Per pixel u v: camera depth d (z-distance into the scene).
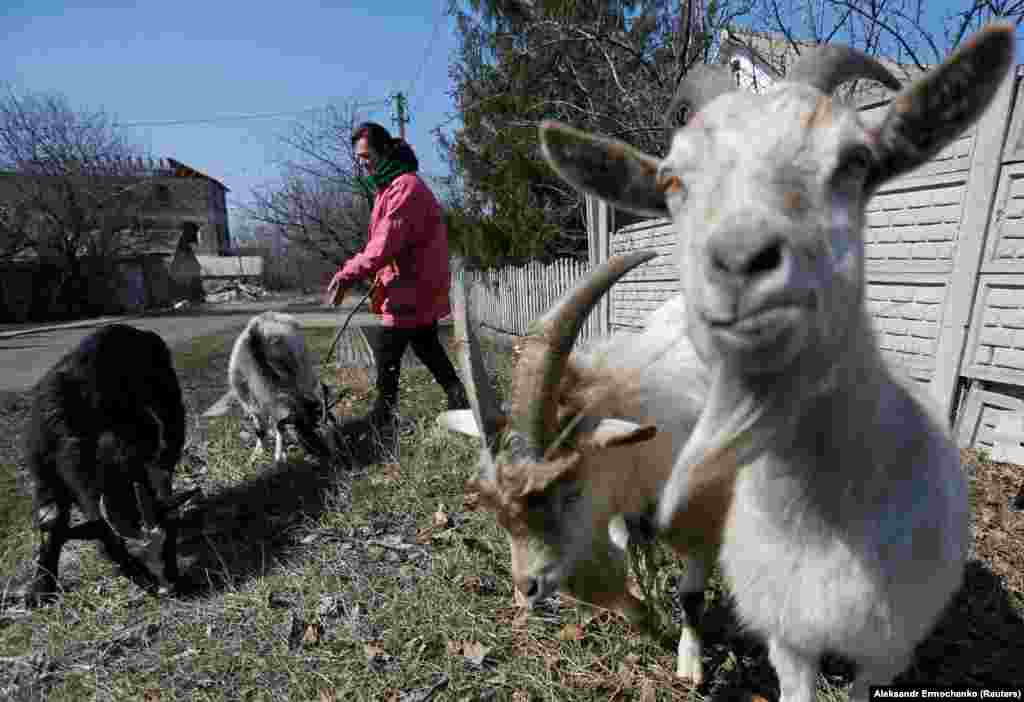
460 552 3.21
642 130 8.47
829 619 1.51
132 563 3.22
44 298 28.02
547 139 1.51
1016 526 3.19
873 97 5.37
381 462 4.61
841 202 1.09
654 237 7.34
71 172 27.81
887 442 1.43
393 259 4.58
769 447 1.28
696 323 1.12
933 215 4.39
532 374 1.91
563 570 2.00
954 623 2.54
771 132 1.10
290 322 5.43
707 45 7.94
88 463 3.20
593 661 2.46
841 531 1.45
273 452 5.24
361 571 3.21
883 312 4.90
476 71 13.73
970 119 1.17
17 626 3.12
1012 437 4.02
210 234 53.38
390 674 2.50
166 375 4.25
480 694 2.37
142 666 2.75
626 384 2.18
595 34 9.41
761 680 2.35
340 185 17.19
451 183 15.54
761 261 0.93
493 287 13.48
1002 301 3.99
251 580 3.31
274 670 2.61
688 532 2.15
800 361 1.09
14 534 4.05
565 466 1.85
